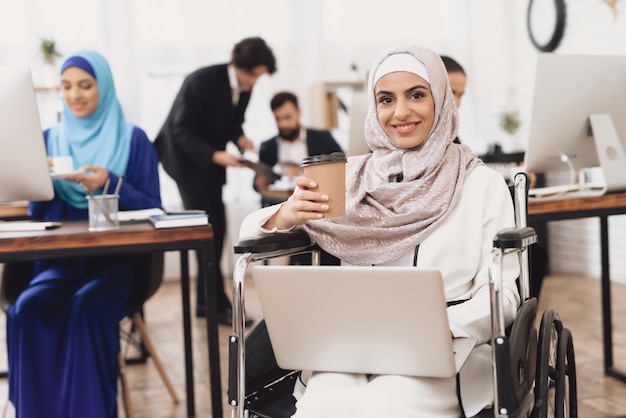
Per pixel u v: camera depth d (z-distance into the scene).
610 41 4.29
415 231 1.64
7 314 2.22
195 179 3.85
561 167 2.53
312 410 1.36
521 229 1.36
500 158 4.48
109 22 4.95
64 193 2.51
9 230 2.07
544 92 2.34
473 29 5.49
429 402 1.36
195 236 2.00
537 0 4.86
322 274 1.31
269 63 3.86
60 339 2.16
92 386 2.11
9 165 2.04
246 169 5.19
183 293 2.51
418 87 1.66
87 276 2.41
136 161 2.63
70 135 2.63
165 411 2.63
